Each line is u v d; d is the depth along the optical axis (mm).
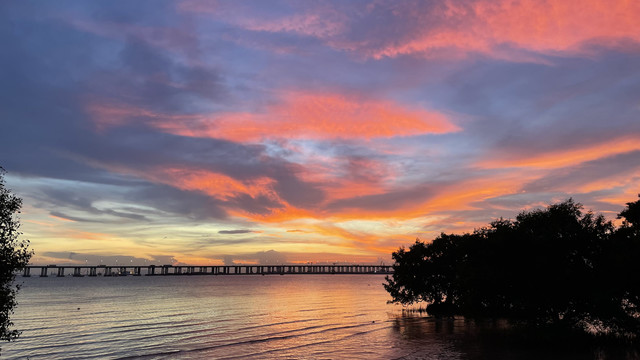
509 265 37469
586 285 35250
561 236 37094
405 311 78812
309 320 67750
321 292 166500
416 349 38188
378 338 45812
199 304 104625
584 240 36375
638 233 37406
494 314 40125
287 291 174500
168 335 52281
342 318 69562
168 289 192500
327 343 43906
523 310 37500
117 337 51000
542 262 35844
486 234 41000
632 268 33719
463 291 43719
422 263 67062
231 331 55344
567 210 39000
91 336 52094
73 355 40281
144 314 79938
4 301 20469
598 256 36531
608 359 30172
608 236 37750
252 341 46500
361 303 105625
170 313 81688
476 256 41031
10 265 20500
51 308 93750
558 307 36062
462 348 37281
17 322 67750
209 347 43094
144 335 52438
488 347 36875
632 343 34938
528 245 37000
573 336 37156
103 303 108688
